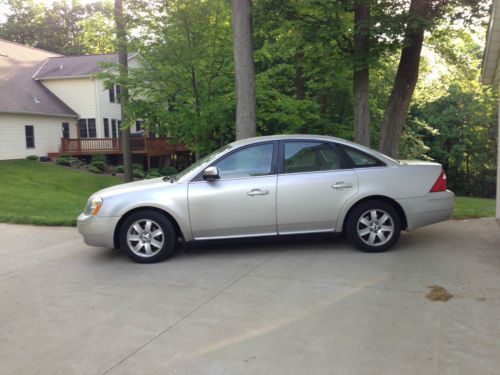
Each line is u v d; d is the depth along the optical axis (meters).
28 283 5.35
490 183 31.17
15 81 29.27
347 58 9.30
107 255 6.49
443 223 7.85
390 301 4.37
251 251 6.31
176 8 10.85
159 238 5.97
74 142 29.42
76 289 5.09
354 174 5.96
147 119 11.98
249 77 8.62
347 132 15.21
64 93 31.06
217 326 3.96
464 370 3.12
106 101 31.52
